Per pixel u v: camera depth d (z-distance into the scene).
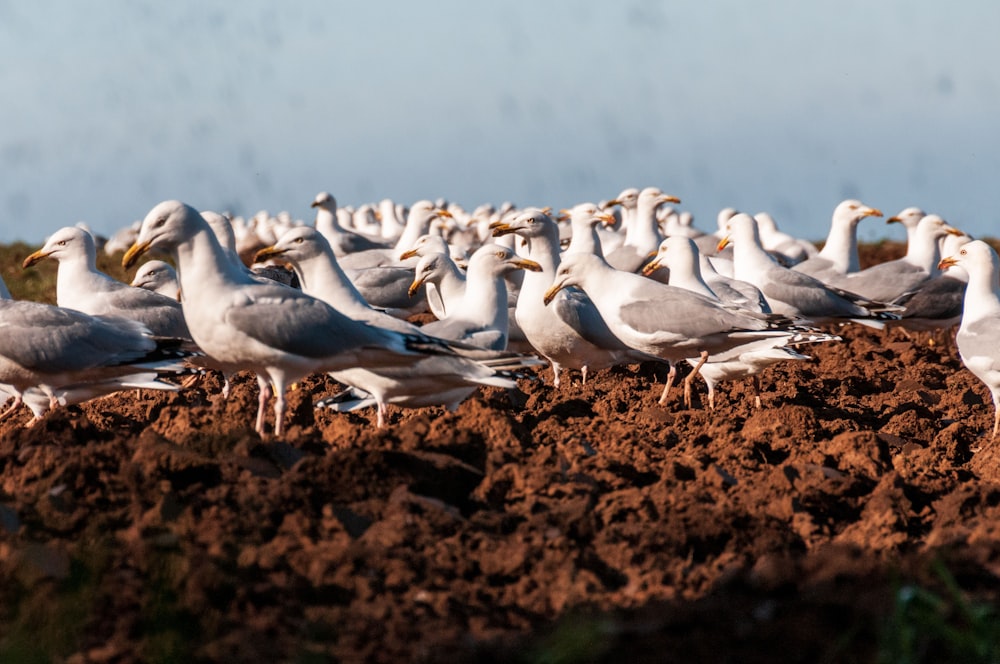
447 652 8.59
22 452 12.16
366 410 17.19
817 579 9.43
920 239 28.92
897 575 9.34
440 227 45.16
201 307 13.81
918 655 8.50
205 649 8.48
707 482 12.91
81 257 18.72
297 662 8.29
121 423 15.97
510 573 10.15
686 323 18.39
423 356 14.33
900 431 16.75
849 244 29.64
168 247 13.86
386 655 8.59
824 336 17.78
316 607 9.33
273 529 10.64
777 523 11.46
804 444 14.38
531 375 22.48
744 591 9.70
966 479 14.16
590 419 16.08
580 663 8.42
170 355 15.67
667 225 42.28
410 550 10.27
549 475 11.95
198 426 14.26
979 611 8.70
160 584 9.23
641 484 13.02
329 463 11.48
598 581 9.98
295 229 15.94
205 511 10.69
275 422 14.51
